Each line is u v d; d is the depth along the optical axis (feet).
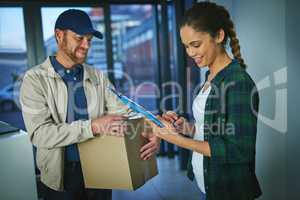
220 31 3.21
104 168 3.81
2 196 4.39
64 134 3.67
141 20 14.61
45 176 4.09
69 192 4.21
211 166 3.49
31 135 3.85
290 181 6.24
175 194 9.52
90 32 3.86
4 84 12.44
